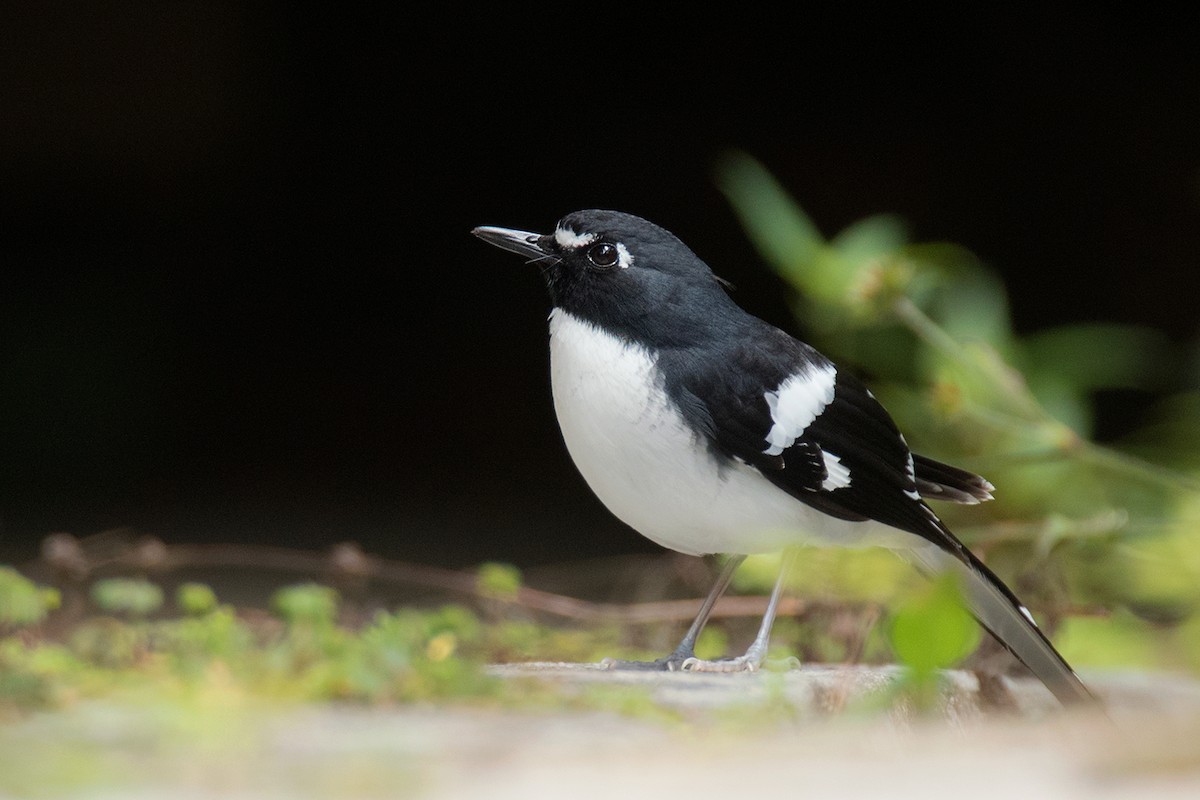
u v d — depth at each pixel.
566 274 6.58
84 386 18.22
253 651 5.47
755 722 4.73
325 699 4.85
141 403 18.41
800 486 6.49
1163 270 18.03
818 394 6.59
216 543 13.66
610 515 16.14
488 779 3.58
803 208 18.92
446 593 10.46
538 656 8.21
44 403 17.98
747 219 8.68
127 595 6.61
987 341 9.18
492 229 6.80
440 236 19.66
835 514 6.62
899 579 8.21
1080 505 9.52
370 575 8.60
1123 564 9.32
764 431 6.41
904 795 3.26
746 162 18.09
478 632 7.85
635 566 10.01
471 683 4.97
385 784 3.54
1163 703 6.68
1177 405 9.95
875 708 5.06
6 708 4.48
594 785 3.46
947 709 5.67
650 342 6.44
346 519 15.54
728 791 3.37
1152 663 8.83
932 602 4.20
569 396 6.52
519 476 18.52
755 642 6.64
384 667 4.95
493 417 19.42
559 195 19.53
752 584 8.80
